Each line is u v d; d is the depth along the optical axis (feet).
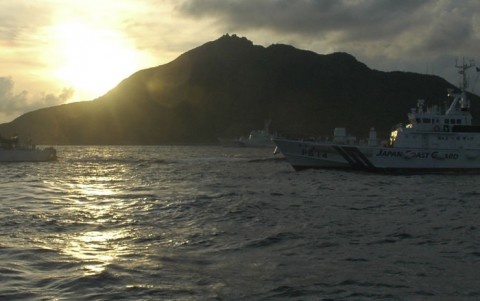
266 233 74.33
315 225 81.82
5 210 97.40
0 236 69.36
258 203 110.22
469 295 45.37
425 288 47.24
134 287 46.32
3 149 304.09
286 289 46.52
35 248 61.62
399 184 162.71
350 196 127.75
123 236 71.41
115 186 160.76
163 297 43.78
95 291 44.98
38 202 113.09
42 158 318.65
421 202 116.06
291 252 61.87
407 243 67.92
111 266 53.52
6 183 169.37
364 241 69.00
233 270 52.95
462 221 87.81
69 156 478.59
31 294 43.83
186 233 74.28
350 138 225.76
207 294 44.83
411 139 200.85
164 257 58.39
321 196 127.24
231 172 235.40
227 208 101.96
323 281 49.19
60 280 47.96
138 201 115.44
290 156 214.48
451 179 181.27
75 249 61.82
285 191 140.15
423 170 200.54
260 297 44.32
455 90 214.28
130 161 366.43
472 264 56.34
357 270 53.52
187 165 307.17
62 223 81.82
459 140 201.05
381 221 86.99
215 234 73.51
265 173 223.71
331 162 208.64
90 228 77.77
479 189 147.74
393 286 47.75
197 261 56.75
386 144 211.41
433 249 64.23
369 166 202.08
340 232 75.61
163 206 105.81
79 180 186.80
